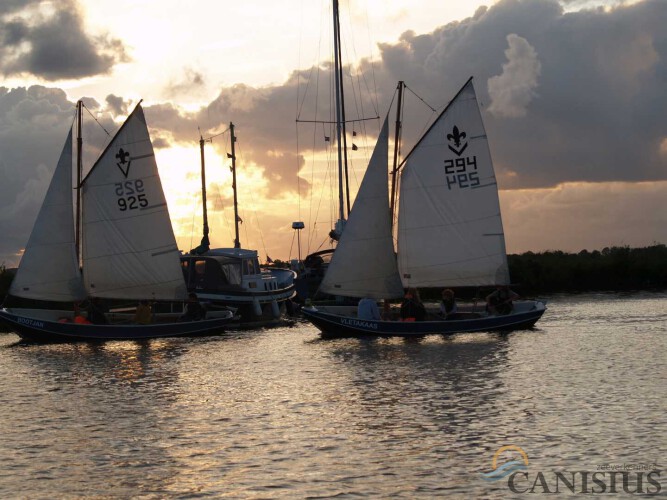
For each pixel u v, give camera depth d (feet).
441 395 100.48
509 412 89.61
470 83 173.58
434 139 173.37
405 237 174.09
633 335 161.58
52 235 170.91
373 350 145.59
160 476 69.15
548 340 155.12
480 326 167.32
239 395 104.27
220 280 209.15
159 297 179.93
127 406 98.48
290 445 78.07
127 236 178.19
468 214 174.09
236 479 67.97
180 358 140.97
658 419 84.69
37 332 163.53
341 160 265.13
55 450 77.71
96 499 63.87
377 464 71.20
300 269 268.62
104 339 166.09
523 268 312.71
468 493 63.72
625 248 328.29
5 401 102.58
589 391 100.89
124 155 177.58
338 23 262.26
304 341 163.02
